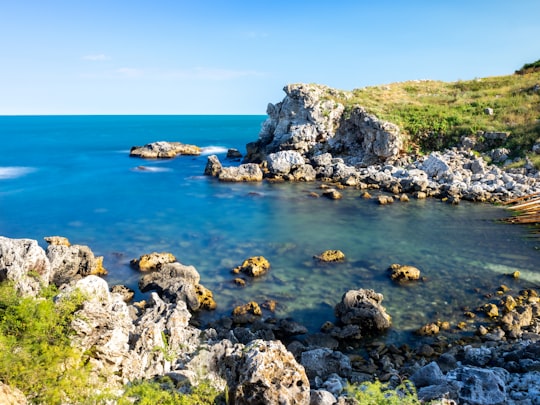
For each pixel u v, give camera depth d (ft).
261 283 75.15
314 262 84.79
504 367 45.96
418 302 67.97
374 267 82.23
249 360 31.68
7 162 233.76
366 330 59.77
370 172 167.84
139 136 436.76
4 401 25.36
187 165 219.20
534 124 163.43
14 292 34.42
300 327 59.11
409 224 111.34
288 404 29.22
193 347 44.37
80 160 241.76
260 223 112.88
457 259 86.02
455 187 140.67
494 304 65.77
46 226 110.32
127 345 35.94
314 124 198.39
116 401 30.04
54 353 30.01
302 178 172.76
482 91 217.56
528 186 133.80
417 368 48.11
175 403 31.14
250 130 550.36
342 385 42.73
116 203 136.26
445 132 179.01
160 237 100.94
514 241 96.27
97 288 37.88
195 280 73.41
